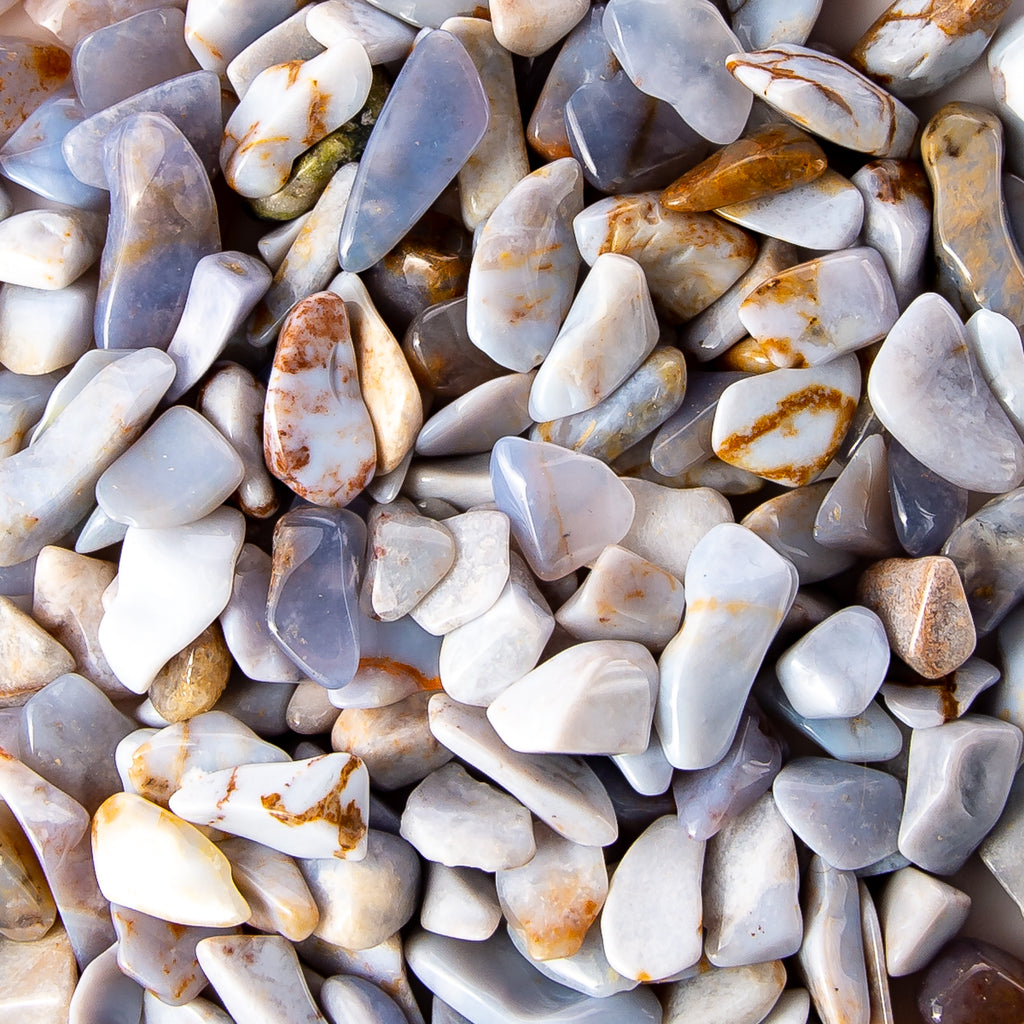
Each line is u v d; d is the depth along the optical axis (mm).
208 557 245
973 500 249
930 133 242
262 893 246
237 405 246
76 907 250
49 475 244
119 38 256
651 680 241
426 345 246
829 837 243
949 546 243
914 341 239
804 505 247
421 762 251
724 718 240
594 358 241
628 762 245
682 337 252
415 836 245
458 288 250
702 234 242
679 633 243
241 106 250
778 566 240
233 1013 245
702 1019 245
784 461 244
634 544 248
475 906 246
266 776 243
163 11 258
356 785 243
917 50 241
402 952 252
